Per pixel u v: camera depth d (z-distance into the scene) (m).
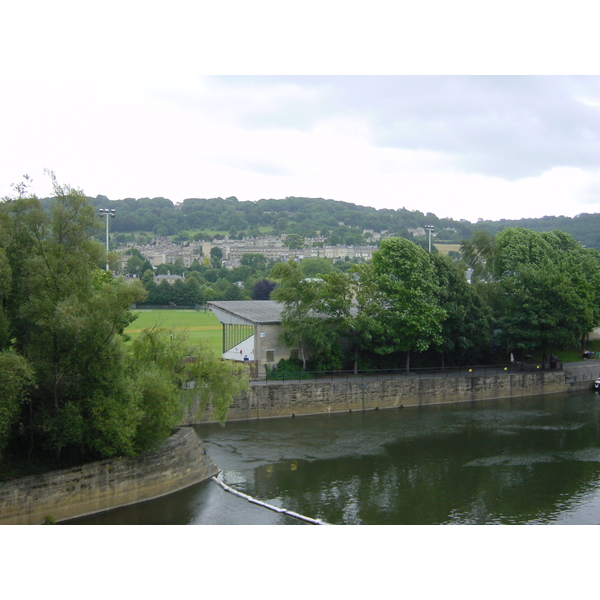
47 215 41.28
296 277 76.75
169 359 50.84
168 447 46.19
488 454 58.88
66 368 40.50
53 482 39.19
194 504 44.03
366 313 79.25
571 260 113.06
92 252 41.72
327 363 80.69
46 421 39.34
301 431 66.31
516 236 108.38
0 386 34.69
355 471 52.88
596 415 77.50
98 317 39.75
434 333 82.62
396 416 75.19
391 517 42.38
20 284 39.44
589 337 122.19
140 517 41.16
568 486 49.72
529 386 91.88
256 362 77.50
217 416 52.56
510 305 94.94
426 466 54.72
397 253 85.31
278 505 44.34
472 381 86.38
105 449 40.78
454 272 90.25
